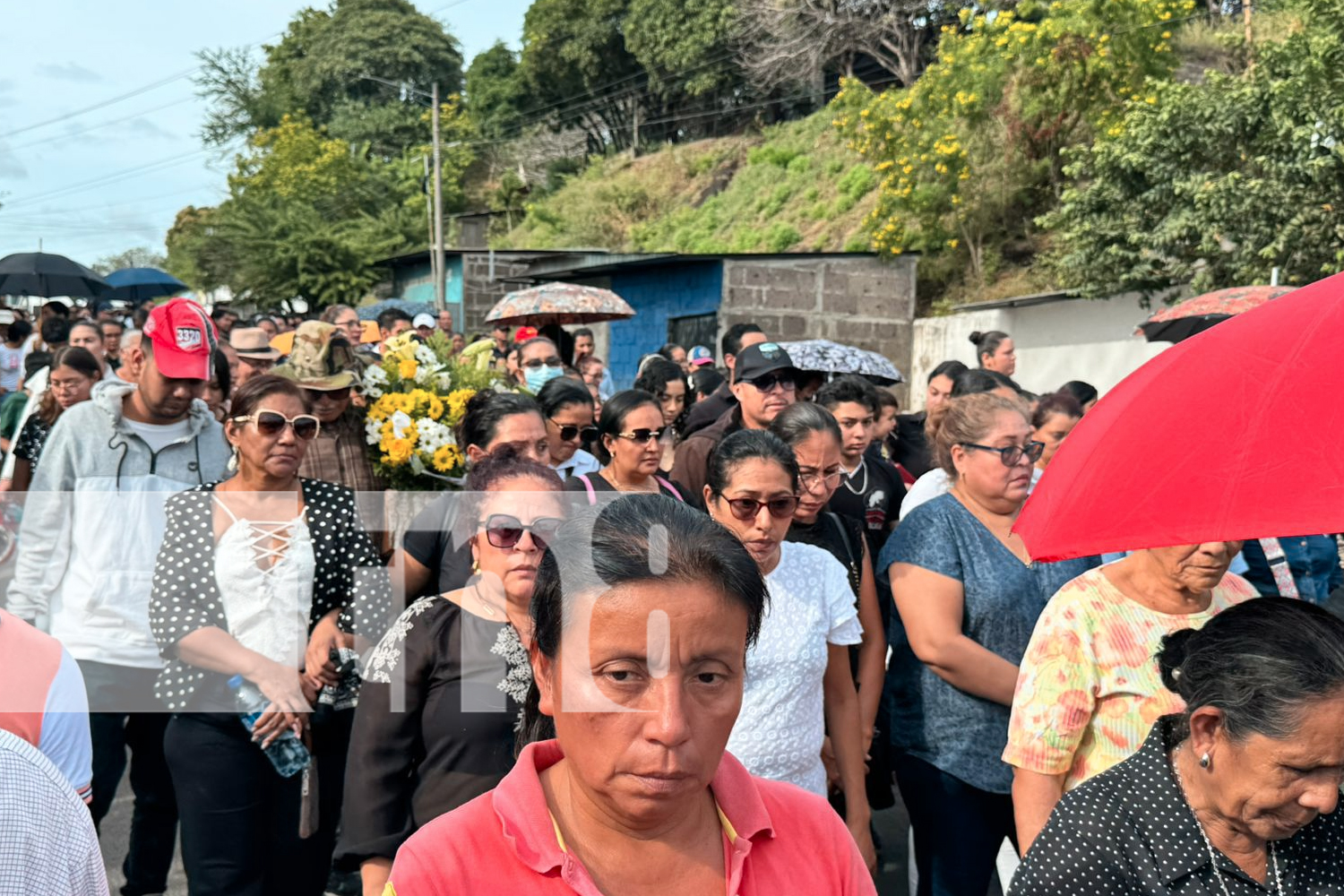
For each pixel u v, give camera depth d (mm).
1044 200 21078
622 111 48188
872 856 3320
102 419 3854
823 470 3660
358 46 58219
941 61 20609
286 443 3033
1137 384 1955
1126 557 2607
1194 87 13547
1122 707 2486
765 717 2945
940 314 20578
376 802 2451
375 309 18625
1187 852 1914
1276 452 1732
